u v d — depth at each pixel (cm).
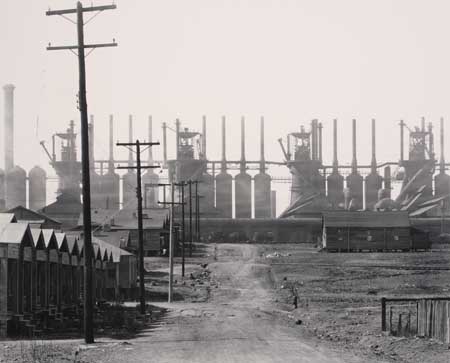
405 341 4453
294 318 6700
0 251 4369
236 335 4659
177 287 10531
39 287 5075
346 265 13562
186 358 3412
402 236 17500
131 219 15375
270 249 17938
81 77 4156
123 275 9162
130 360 3334
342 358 3528
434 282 11000
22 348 3659
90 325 4128
